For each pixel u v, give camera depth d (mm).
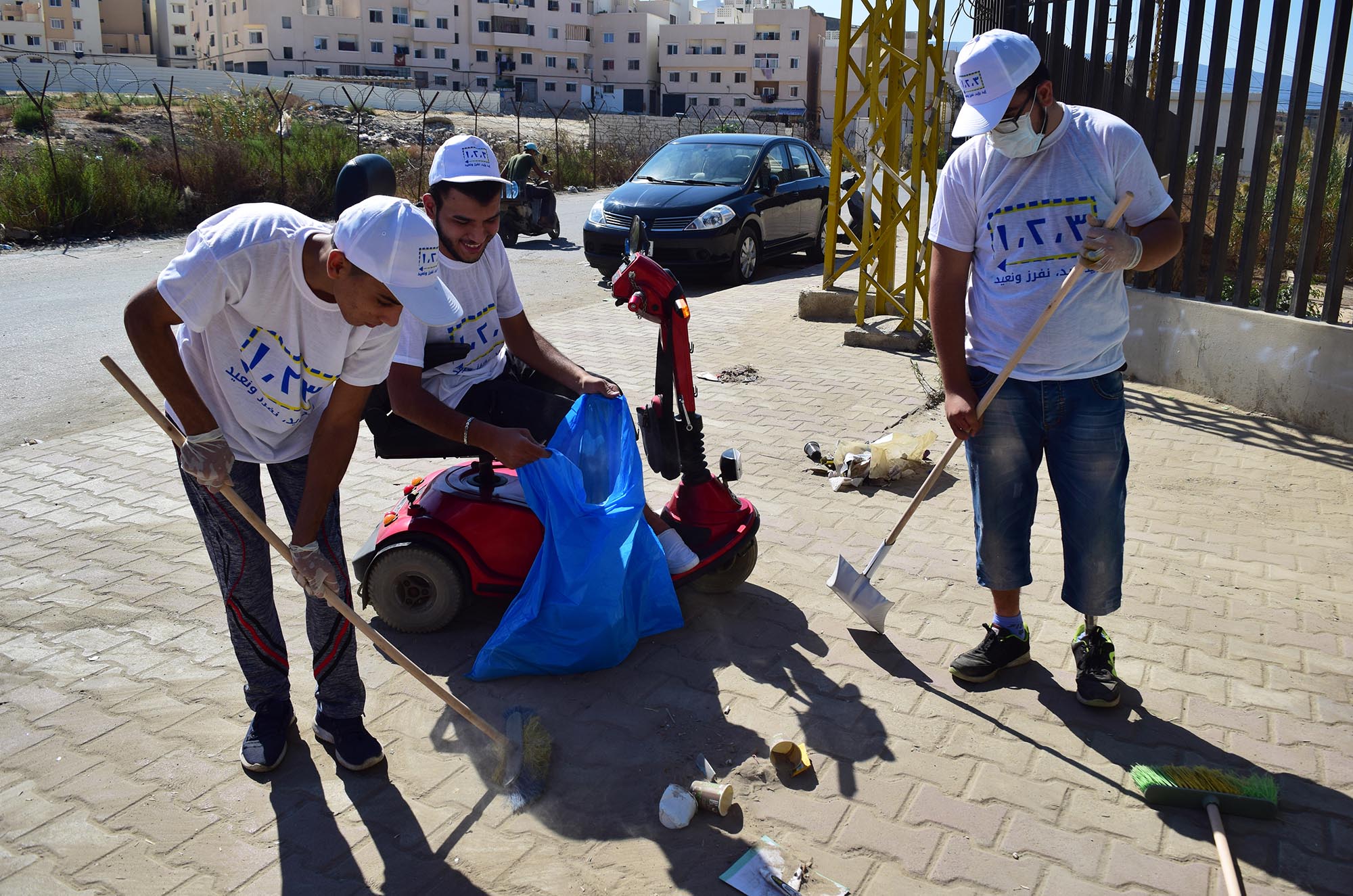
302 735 3084
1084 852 2578
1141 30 6660
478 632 3697
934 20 8055
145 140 22203
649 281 3486
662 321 3533
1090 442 3080
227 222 2414
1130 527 4633
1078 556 3207
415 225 2234
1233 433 5984
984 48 2809
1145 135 6887
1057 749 3012
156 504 4930
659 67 86688
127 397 6895
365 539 4520
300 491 2869
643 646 3605
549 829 2682
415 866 2539
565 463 3336
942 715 3184
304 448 2816
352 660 2900
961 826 2676
